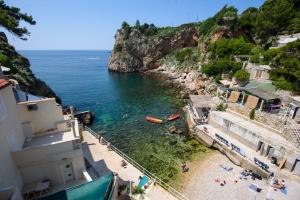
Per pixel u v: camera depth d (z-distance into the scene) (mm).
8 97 15617
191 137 40312
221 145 33750
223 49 68438
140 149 36812
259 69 45719
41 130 19750
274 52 47250
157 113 55969
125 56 134375
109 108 61750
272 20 69250
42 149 16812
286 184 25078
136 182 22422
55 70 159000
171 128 43844
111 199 16203
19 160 16109
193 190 26031
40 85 50156
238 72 48719
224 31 80500
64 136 19516
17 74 41500
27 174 16922
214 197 24828
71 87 93375
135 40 132250
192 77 86125
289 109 34062
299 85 37469
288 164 26984
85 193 15367
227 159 32312
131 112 57438
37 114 19172
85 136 31938
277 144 28281
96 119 52562
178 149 36344
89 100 71312
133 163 29062
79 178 19266
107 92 82938
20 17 44625
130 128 46406
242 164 30016
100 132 44375
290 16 66625
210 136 35719
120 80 108938
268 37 70500
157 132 43906
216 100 48656
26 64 52875
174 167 30984
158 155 34562
